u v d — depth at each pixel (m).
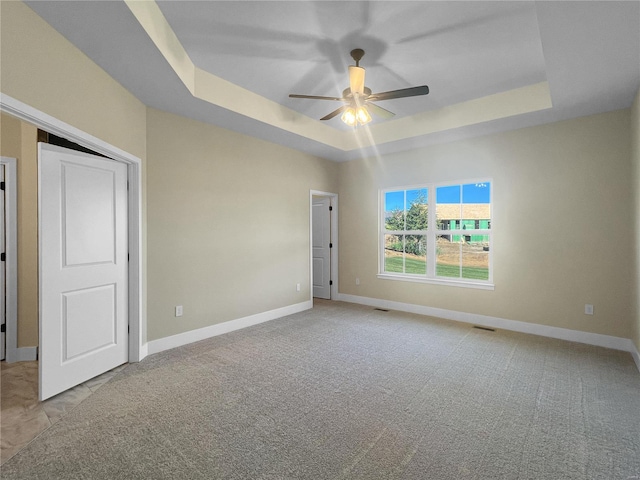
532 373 2.79
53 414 2.17
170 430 1.99
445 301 4.64
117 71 2.57
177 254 3.53
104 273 2.79
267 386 2.57
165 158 3.42
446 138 4.40
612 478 1.58
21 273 3.07
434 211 4.77
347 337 3.78
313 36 2.58
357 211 5.63
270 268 4.60
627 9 1.86
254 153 4.37
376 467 1.67
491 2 2.18
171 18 2.38
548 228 3.80
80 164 2.58
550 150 3.77
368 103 2.96
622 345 3.36
